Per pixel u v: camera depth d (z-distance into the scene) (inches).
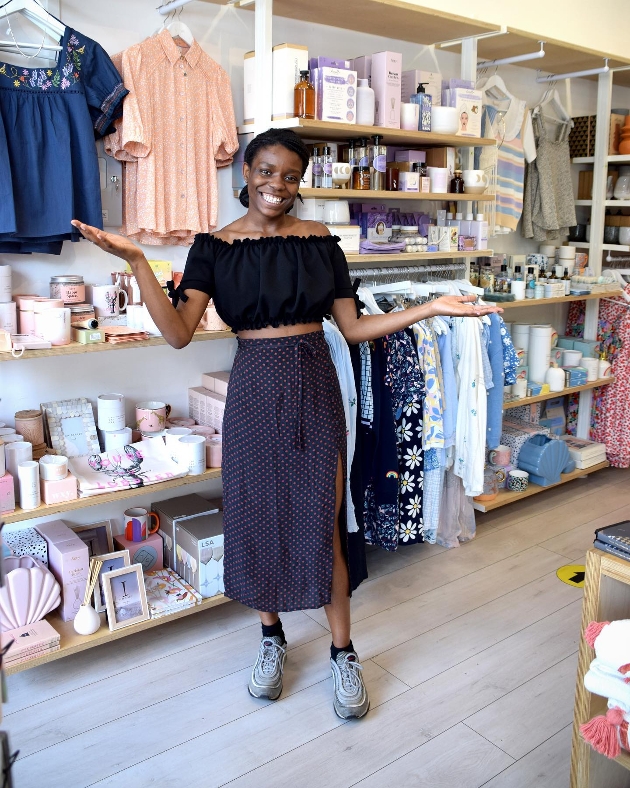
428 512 125.0
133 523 106.3
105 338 90.3
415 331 118.3
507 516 147.1
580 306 176.4
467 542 135.0
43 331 87.7
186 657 98.9
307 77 102.8
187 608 99.8
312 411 79.4
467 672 95.9
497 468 148.2
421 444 119.6
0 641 38.3
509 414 163.6
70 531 100.5
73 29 90.4
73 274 101.7
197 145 105.2
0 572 35.9
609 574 62.4
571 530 140.3
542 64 153.4
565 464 155.9
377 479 114.4
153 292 69.5
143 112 97.6
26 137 88.2
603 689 58.9
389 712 88.1
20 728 84.4
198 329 101.3
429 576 121.6
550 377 153.9
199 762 79.6
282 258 77.9
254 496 81.0
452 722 86.4
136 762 79.4
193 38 101.8
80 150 91.5
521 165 150.1
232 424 81.1
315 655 100.0
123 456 99.7
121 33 100.7
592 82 177.0
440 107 121.4
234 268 77.5
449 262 143.7
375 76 113.7
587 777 66.7
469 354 124.0
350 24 121.3
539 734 84.5
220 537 102.4
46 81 89.0
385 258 117.0
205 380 118.1
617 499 156.4
